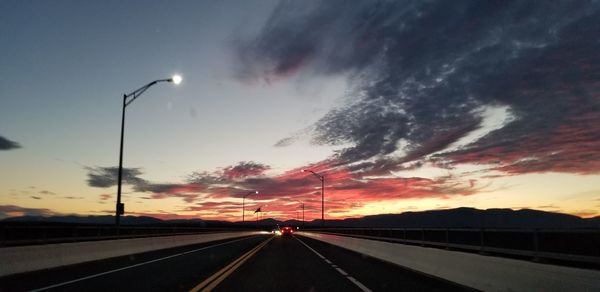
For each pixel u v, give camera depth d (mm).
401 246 21375
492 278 12055
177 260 24109
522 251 16688
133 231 47844
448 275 15242
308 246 40844
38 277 16344
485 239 20484
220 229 93812
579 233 14297
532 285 10156
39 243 29781
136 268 19656
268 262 22938
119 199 33156
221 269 19266
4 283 14797
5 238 26922
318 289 13594
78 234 36469
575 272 8836
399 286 14109
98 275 17000
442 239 26578
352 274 17438
